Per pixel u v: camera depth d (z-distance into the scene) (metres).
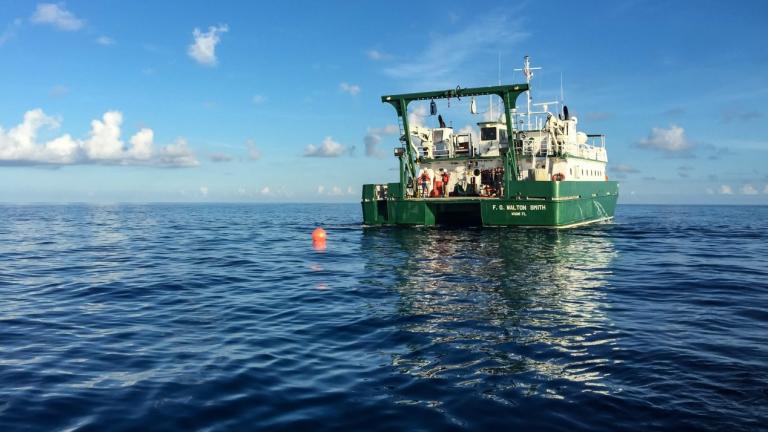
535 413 5.83
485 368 7.38
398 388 6.68
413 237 28.58
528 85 29.39
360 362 7.80
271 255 23.53
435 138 36.12
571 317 10.51
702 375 6.93
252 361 7.93
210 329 10.03
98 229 45.06
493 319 10.36
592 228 34.62
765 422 5.48
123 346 8.86
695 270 17.23
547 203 29.73
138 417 5.90
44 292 14.44
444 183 34.59
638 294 13.02
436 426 5.55
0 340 9.32
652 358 7.71
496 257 20.33
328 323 10.35
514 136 32.94
